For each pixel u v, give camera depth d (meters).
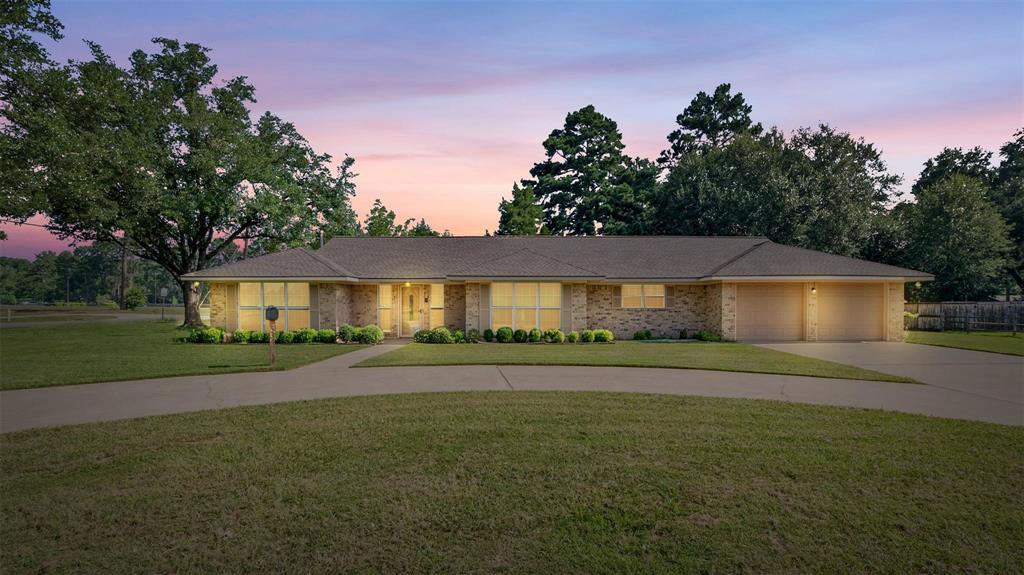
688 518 4.54
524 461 5.91
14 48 21.27
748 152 37.38
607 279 21.61
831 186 34.16
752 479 5.39
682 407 8.60
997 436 6.92
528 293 21.33
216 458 6.03
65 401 9.16
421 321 22.89
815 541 4.17
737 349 17.69
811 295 21.38
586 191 46.06
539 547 4.07
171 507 4.73
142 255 31.25
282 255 22.36
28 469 5.71
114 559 3.89
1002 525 4.42
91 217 24.17
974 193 33.34
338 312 21.20
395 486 5.20
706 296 22.62
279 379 11.43
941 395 9.77
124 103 25.47
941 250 33.06
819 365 13.57
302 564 3.83
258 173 28.53
